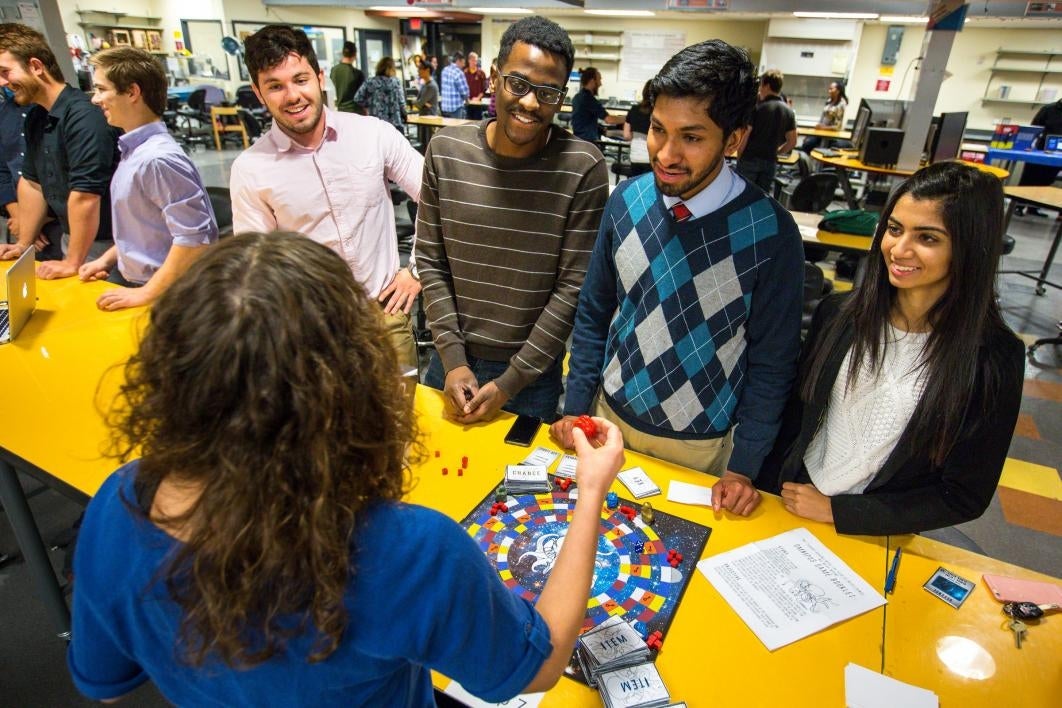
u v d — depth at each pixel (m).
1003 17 5.20
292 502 0.45
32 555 1.68
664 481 1.35
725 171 1.25
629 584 1.07
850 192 6.10
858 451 1.26
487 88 10.55
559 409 2.97
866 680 0.90
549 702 0.87
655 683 0.88
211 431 0.44
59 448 1.37
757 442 1.35
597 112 7.16
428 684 0.71
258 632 0.47
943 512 1.16
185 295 0.45
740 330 1.33
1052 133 6.75
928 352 1.13
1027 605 1.03
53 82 2.39
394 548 0.51
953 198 1.02
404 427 0.55
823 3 5.03
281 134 1.86
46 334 1.91
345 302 0.49
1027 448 2.97
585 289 1.55
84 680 0.60
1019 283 5.13
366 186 1.97
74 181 2.35
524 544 1.14
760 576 1.09
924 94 4.71
